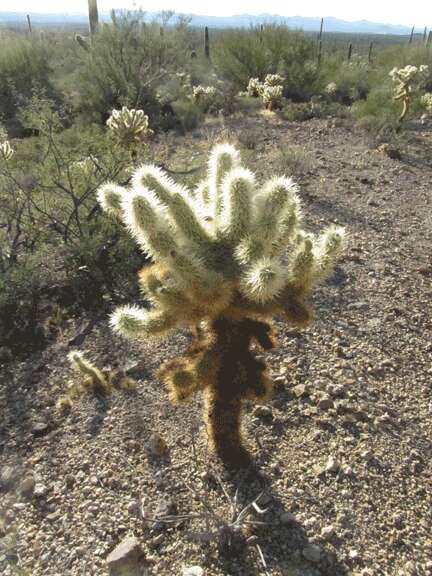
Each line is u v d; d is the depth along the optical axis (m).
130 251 1.89
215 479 1.11
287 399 1.34
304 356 1.51
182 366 1.06
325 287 1.87
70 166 2.19
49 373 1.47
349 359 1.50
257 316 1.04
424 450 1.20
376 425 1.26
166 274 1.02
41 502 1.07
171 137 3.91
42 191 2.09
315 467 1.14
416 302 1.81
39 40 5.77
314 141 3.99
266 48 6.47
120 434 1.24
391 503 1.06
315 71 6.19
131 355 1.52
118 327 1.01
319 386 1.39
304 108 5.16
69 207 2.08
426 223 2.53
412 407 1.33
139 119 2.28
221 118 4.58
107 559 0.94
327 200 2.71
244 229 0.99
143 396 1.36
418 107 5.07
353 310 1.74
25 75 4.98
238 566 0.94
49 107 2.51
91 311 1.74
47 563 0.95
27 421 1.30
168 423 1.26
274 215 0.97
